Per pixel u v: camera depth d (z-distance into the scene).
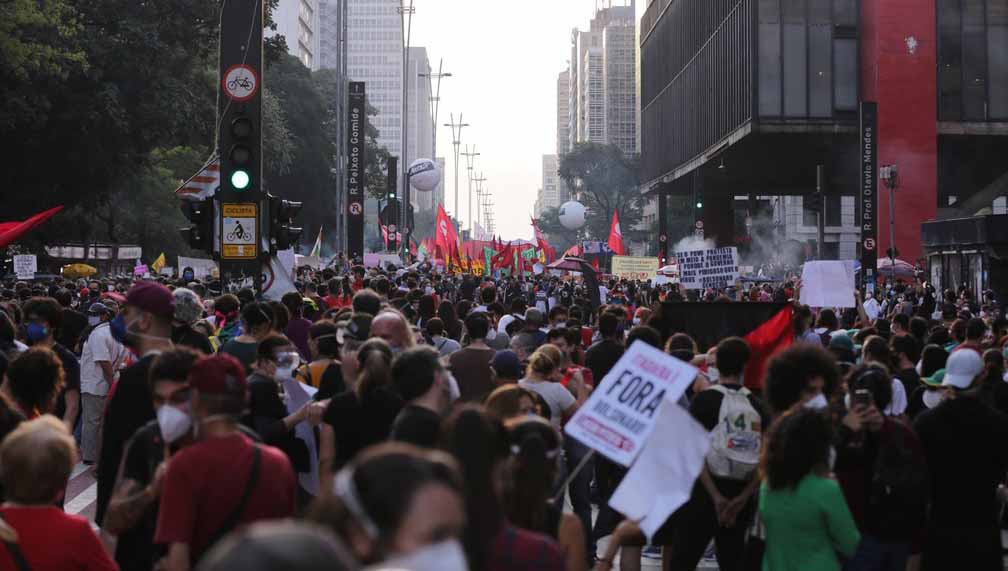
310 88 90.25
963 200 74.81
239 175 14.59
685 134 80.19
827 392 6.46
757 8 59.19
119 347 13.43
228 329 11.48
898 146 56.03
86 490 12.10
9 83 38.97
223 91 14.60
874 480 6.62
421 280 27.53
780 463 5.66
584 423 5.55
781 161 70.38
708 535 7.53
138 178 62.75
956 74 57.66
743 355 7.51
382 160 103.38
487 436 3.83
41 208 46.09
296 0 189.50
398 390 5.82
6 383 7.70
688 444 5.44
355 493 2.37
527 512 4.27
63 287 22.09
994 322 13.80
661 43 91.25
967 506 7.02
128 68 41.62
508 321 15.97
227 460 4.76
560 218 72.94
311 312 13.62
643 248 142.50
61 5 37.62
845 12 59.06
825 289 15.21
